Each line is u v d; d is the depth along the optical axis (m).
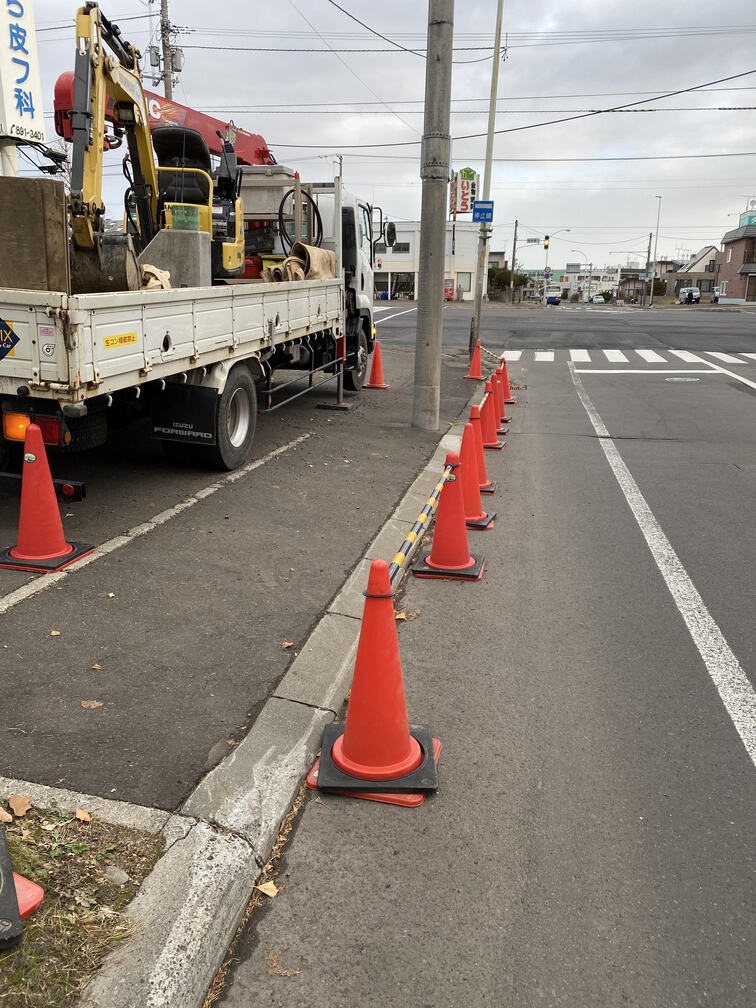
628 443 10.27
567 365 19.64
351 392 13.38
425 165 9.71
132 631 4.14
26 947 2.11
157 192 8.43
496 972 2.29
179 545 5.42
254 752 3.16
